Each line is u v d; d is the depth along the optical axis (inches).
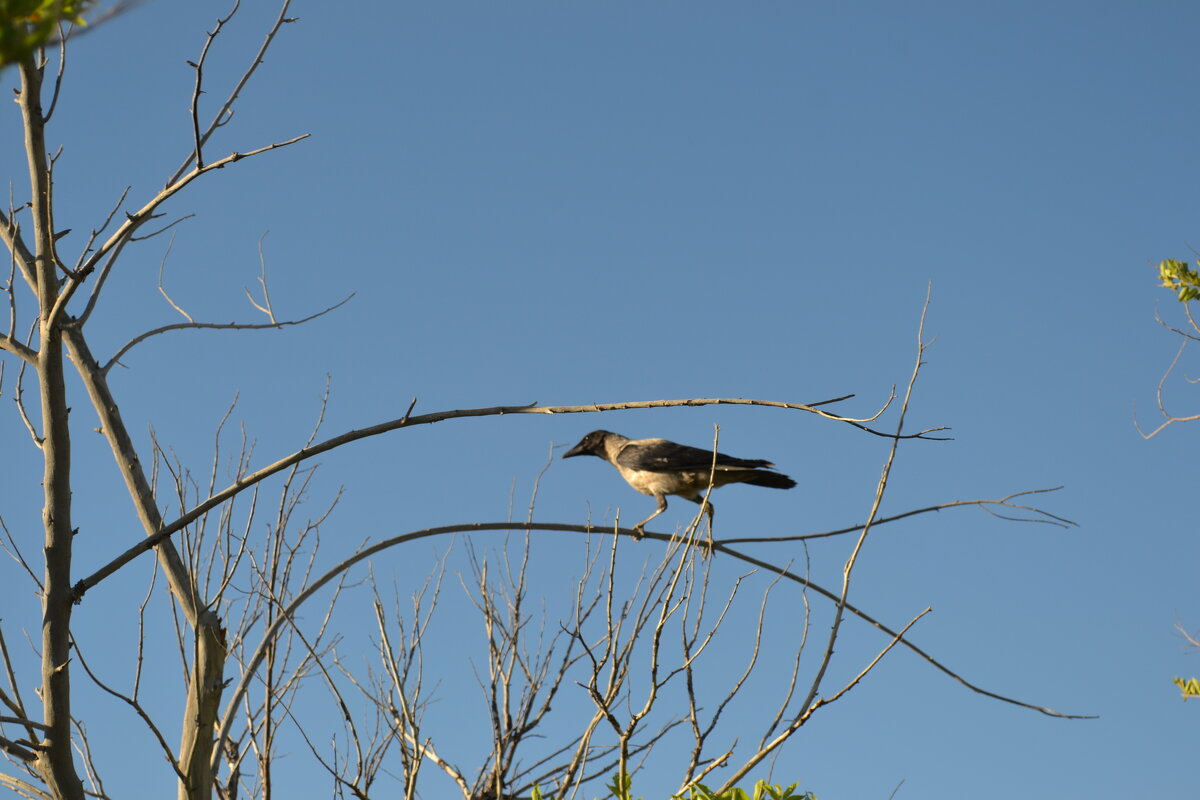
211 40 395.5
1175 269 523.8
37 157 420.2
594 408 410.0
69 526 438.0
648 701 380.2
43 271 431.2
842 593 393.4
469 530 519.8
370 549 520.1
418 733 434.3
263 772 438.3
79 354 561.3
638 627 403.5
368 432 429.7
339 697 440.5
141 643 429.7
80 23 184.7
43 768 431.2
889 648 382.6
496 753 443.5
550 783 458.0
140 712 424.2
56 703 431.5
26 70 410.0
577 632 389.7
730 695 382.6
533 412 417.4
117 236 418.0
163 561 535.5
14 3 177.2
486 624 474.9
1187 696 496.1
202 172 397.7
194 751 499.5
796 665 386.9
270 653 448.5
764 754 373.7
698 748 380.2
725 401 398.6
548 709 462.6
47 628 431.8
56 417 435.5
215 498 440.8
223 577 529.3
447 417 422.3
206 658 514.9
